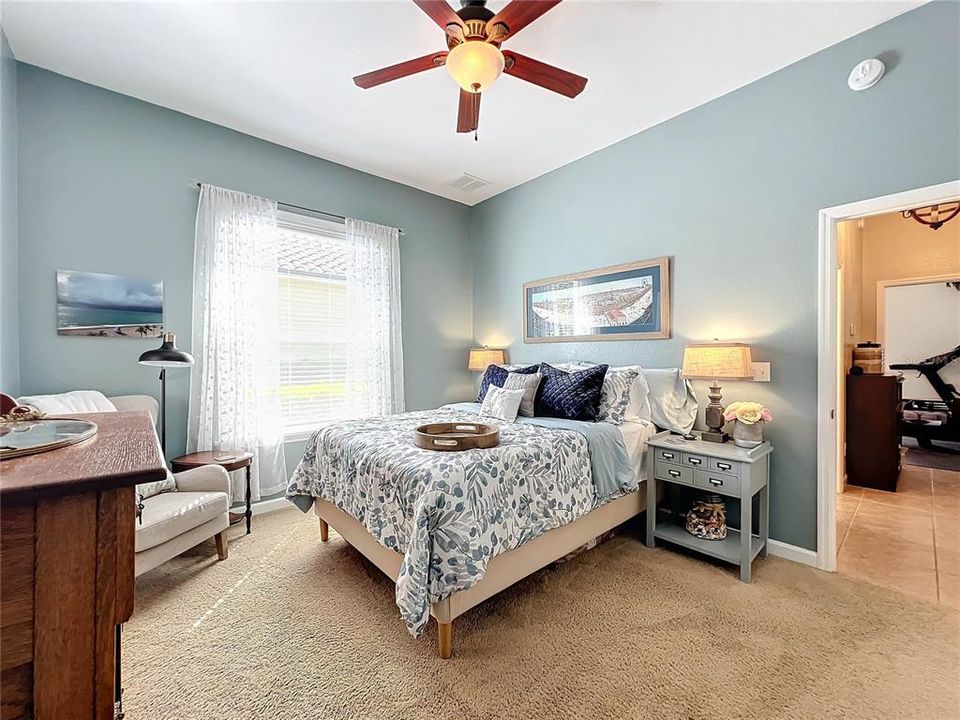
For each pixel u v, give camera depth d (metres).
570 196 3.71
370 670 1.60
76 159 2.52
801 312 2.42
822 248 2.34
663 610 1.96
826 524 2.32
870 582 2.18
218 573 2.31
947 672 1.56
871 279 4.64
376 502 1.96
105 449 0.73
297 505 2.67
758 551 2.38
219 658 1.66
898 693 1.46
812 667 1.59
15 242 2.27
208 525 2.35
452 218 4.59
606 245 3.43
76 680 0.58
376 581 2.23
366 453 2.11
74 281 2.50
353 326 3.70
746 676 1.55
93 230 2.57
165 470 0.63
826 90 2.32
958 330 5.12
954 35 1.94
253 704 1.44
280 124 3.04
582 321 3.61
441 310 4.48
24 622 0.55
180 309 2.88
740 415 2.39
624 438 2.63
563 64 2.41
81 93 2.54
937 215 3.65
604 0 1.95
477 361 4.31
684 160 2.93
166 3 1.96
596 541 2.65
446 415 3.11
